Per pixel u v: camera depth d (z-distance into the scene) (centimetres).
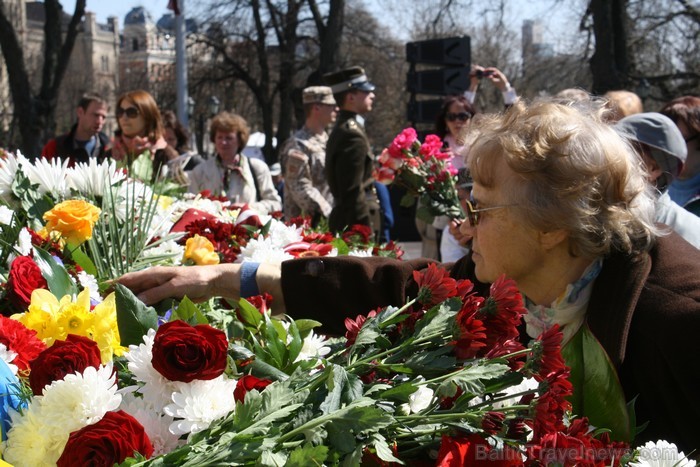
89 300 157
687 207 352
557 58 2695
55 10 1959
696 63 2255
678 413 159
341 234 370
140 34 6412
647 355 159
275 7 2706
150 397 125
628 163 158
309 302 197
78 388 121
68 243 199
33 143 1939
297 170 549
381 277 198
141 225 223
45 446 120
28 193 213
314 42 2756
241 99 3092
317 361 143
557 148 154
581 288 164
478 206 165
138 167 302
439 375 131
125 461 112
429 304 139
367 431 118
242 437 114
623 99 375
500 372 123
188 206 309
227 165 500
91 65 4750
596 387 161
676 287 159
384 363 133
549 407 124
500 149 160
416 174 336
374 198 548
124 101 413
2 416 124
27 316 153
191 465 111
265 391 121
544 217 155
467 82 998
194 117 2812
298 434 119
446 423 125
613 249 163
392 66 3083
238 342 154
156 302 189
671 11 2248
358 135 513
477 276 172
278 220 329
